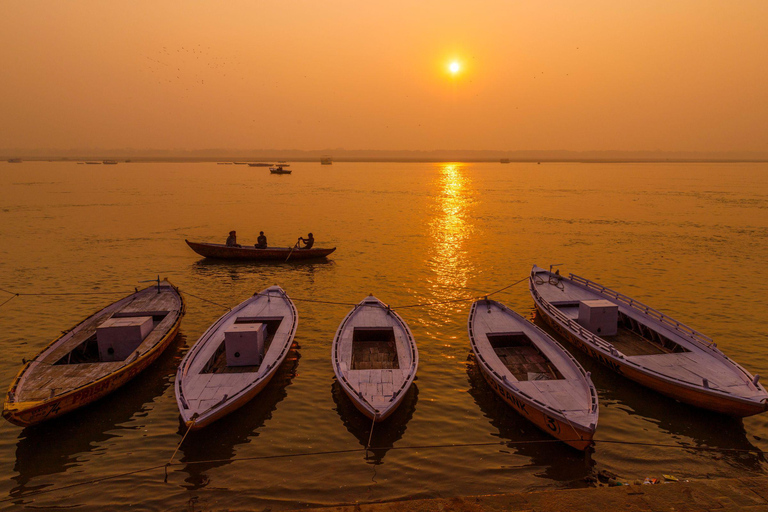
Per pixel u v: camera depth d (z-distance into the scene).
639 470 10.83
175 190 80.00
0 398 13.42
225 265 29.08
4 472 10.66
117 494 10.02
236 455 11.27
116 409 13.14
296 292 23.69
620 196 72.00
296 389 14.32
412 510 7.95
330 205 59.91
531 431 12.28
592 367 15.77
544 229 41.69
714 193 76.38
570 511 7.87
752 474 10.71
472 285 24.95
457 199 68.38
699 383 12.88
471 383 14.77
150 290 19.84
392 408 11.91
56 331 18.23
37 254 30.72
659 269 27.84
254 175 135.25
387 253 32.59
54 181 98.81
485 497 8.23
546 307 18.69
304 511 8.02
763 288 23.89
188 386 12.75
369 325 16.70
